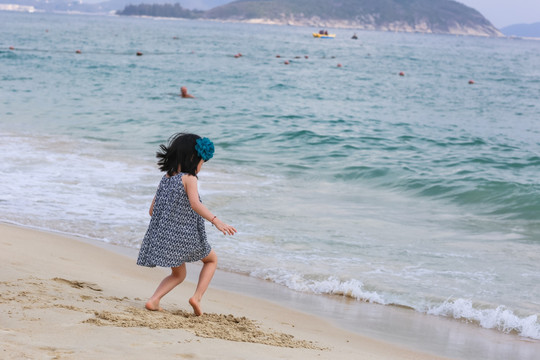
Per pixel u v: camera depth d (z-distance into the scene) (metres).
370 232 8.91
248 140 17.22
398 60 73.75
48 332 3.57
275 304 6.01
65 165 12.48
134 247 7.82
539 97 38.31
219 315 4.92
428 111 28.34
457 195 11.52
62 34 91.81
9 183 10.72
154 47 71.25
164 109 23.27
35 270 5.68
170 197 4.53
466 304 6.22
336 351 4.33
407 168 13.66
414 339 5.32
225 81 37.06
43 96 25.11
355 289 6.61
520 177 13.73
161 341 3.63
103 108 22.52
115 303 4.74
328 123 21.77
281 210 9.95
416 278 7.01
